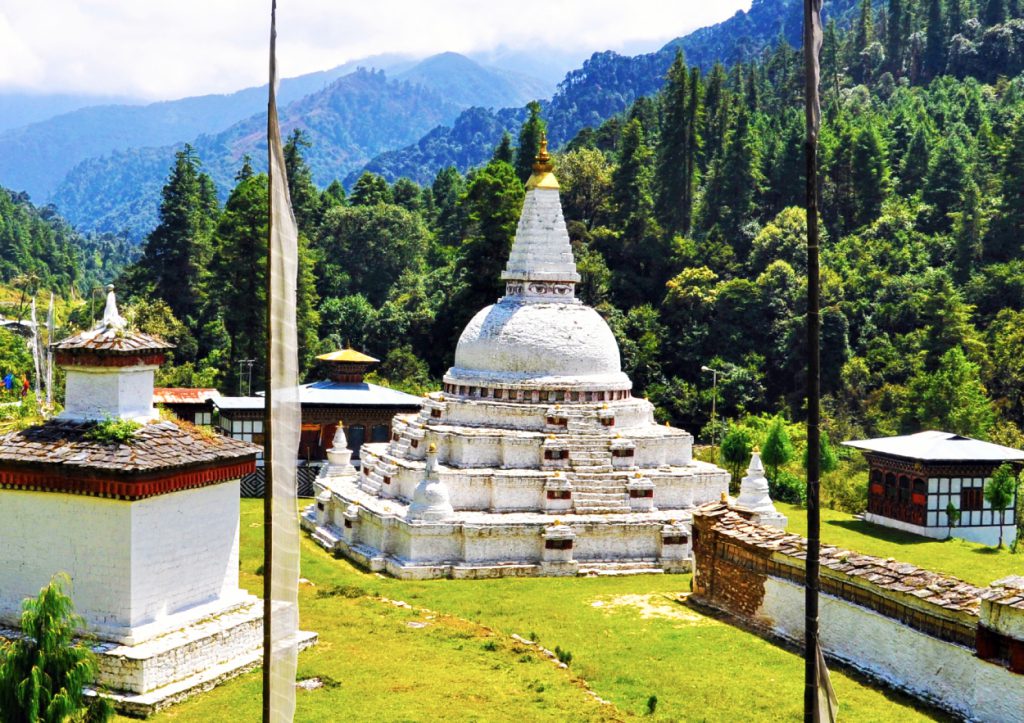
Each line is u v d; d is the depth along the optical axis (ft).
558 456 175.11
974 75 612.70
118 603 108.17
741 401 336.90
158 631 109.50
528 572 164.25
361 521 177.47
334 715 101.86
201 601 117.08
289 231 65.31
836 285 364.99
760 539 137.69
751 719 105.29
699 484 180.34
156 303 367.25
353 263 440.45
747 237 414.21
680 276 374.43
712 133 495.00
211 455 115.96
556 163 436.35
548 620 139.13
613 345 192.13
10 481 110.73
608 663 121.80
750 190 430.20
